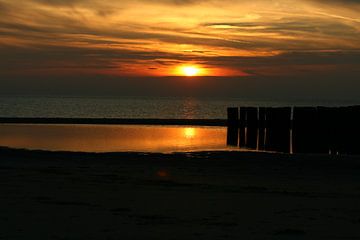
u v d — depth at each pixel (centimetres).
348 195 1091
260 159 1812
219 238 651
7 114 5975
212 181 1318
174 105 12244
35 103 11944
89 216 789
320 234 688
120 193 1046
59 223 731
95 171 1470
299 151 2242
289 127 2306
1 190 1048
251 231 698
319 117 2212
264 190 1152
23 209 837
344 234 689
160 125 3747
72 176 1333
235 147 2491
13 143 2516
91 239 634
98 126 3606
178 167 1608
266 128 2369
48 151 1972
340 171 1566
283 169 1595
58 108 8425
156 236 657
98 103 13112
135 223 743
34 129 3334
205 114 6844
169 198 994
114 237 647
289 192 1128
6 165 1593
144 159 1791
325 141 2206
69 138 2788
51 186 1127
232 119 2600
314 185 1273
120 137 2872
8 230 677
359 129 2141
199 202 951
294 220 788
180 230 698
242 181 1333
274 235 675
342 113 2172
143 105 11700
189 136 2977
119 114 6394
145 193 1056
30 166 1573
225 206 909
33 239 628
